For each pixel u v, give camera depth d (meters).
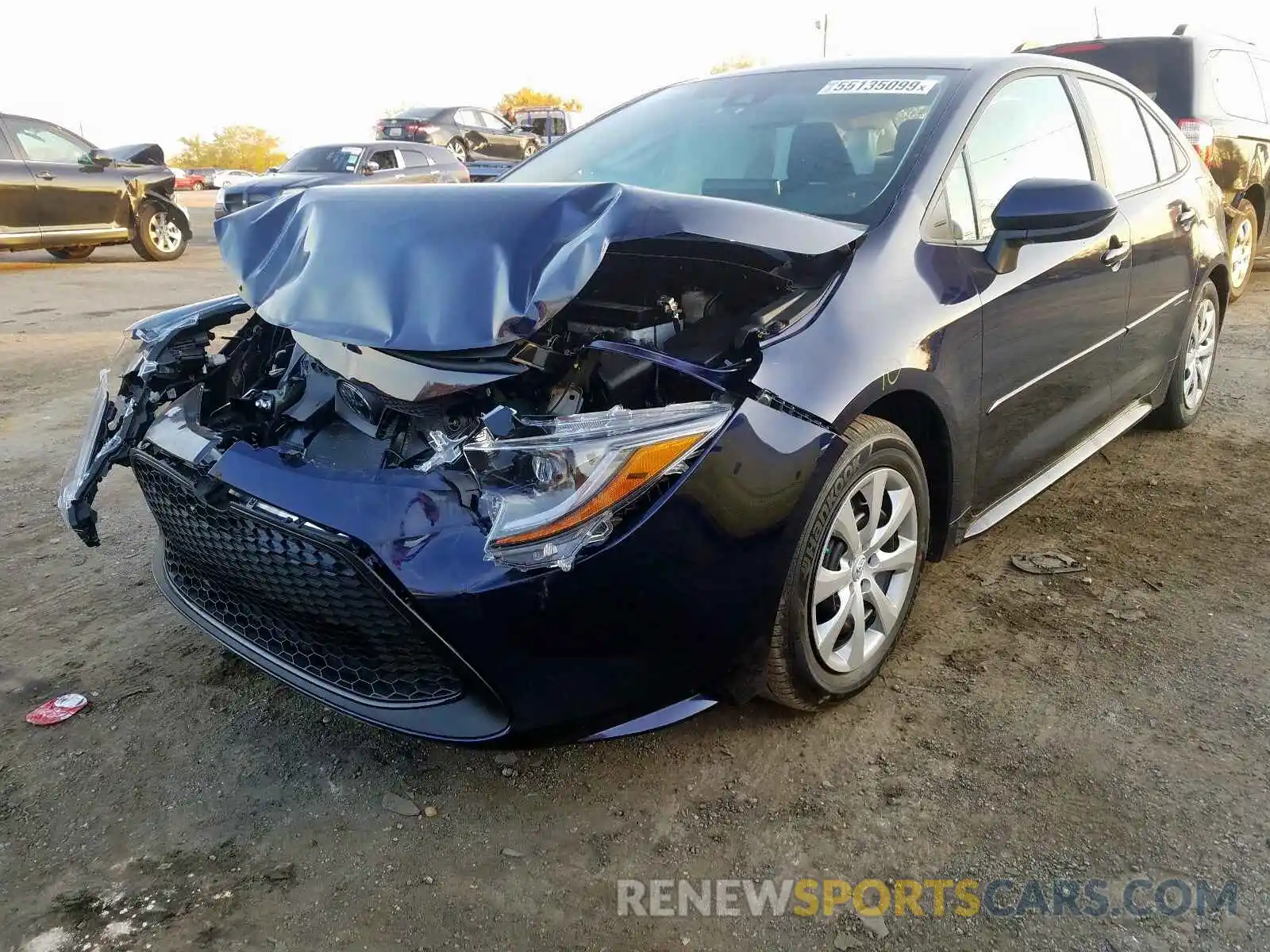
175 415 2.50
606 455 1.86
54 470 4.39
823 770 2.28
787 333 2.14
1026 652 2.75
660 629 1.97
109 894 1.95
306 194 2.41
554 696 1.97
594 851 2.06
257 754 2.38
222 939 1.84
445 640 1.93
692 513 1.92
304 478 2.06
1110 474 4.11
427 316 1.98
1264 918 1.84
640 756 2.35
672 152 3.04
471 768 2.33
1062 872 1.96
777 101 3.09
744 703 2.24
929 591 3.12
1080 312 3.15
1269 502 3.76
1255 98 7.41
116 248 15.34
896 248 2.45
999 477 2.94
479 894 1.95
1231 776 2.22
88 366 6.51
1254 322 6.82
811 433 2.09
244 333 2.80
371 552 1.94
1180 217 3.94
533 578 1.86
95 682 2.68
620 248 2.15
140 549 3.53
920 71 3.03
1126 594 3.06
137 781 2.29
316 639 2.17
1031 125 3.11
